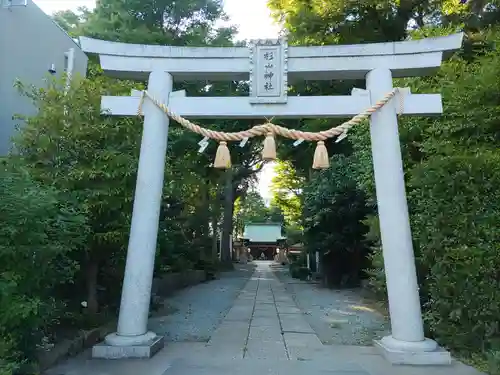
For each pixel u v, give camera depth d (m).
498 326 6.52
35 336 5.48
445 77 8.81
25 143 7.75
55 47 11.55
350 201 16.27
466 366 6.33
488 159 6.80
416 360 6.42
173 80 7.97
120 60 7.67
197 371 6.04
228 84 17.91
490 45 10.46
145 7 17.31
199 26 18.27
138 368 6.14
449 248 6.96
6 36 9.75
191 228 22.11
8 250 4.64
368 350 7.41
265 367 6.31
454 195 7.05
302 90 17.38
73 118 7.89
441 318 7.17
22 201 4.75
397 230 6.96
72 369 6.03
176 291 16.73
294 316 11.04
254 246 57.06
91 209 7.64
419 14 15.69
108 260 9.05
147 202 7.24
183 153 16.61
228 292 16.83
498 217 6.64
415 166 8.02
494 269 6.51
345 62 7.52
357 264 18.06
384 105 7.31
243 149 24.62
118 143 8.34
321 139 7.29
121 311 6.99
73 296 8.93
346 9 15.45
